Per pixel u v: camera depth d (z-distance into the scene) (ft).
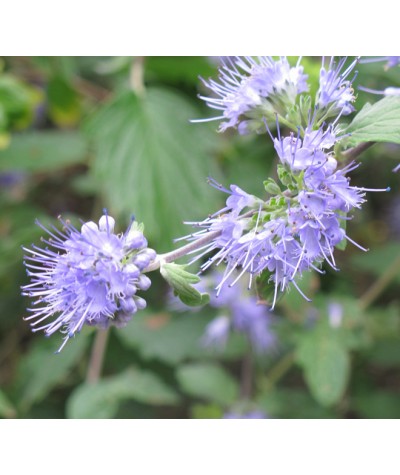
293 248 0.67
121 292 0.65
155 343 1.11
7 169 1.18
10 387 1.13
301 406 1.11
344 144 0.71
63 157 1.17
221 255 0.69
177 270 0.67
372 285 1.32
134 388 1.04
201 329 1.12
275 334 1.11
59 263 0.66
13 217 1.23
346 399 1.15
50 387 1.08
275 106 0.74
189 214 1.02
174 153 1.04
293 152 0.67
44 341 1.12
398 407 1.13
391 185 1.30
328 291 1.18
